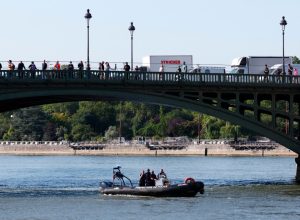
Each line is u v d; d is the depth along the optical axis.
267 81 179.38
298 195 163.88
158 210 145.88
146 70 188.12
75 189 178.75
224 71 187.88
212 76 176.12
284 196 162.38
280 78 180.38
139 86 173.12
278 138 179.62
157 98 174.00
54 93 168.88
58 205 151.50
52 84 168.62
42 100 181.88
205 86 175.88
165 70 198.12
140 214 142.12
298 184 186.88
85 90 170.50
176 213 142.88
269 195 163.88
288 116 180.88
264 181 197.25
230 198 159.38
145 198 160.00
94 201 156.38
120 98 176.38
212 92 176.62
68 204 152.62
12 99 168.25
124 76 172.25
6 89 167.00
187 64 191.38
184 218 138.50
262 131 178.62
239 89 178.00
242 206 149.62
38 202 155.12
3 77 166.38
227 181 198.75
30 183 198.25
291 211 144.62
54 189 178.88
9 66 168.88
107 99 181.00
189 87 175.38
